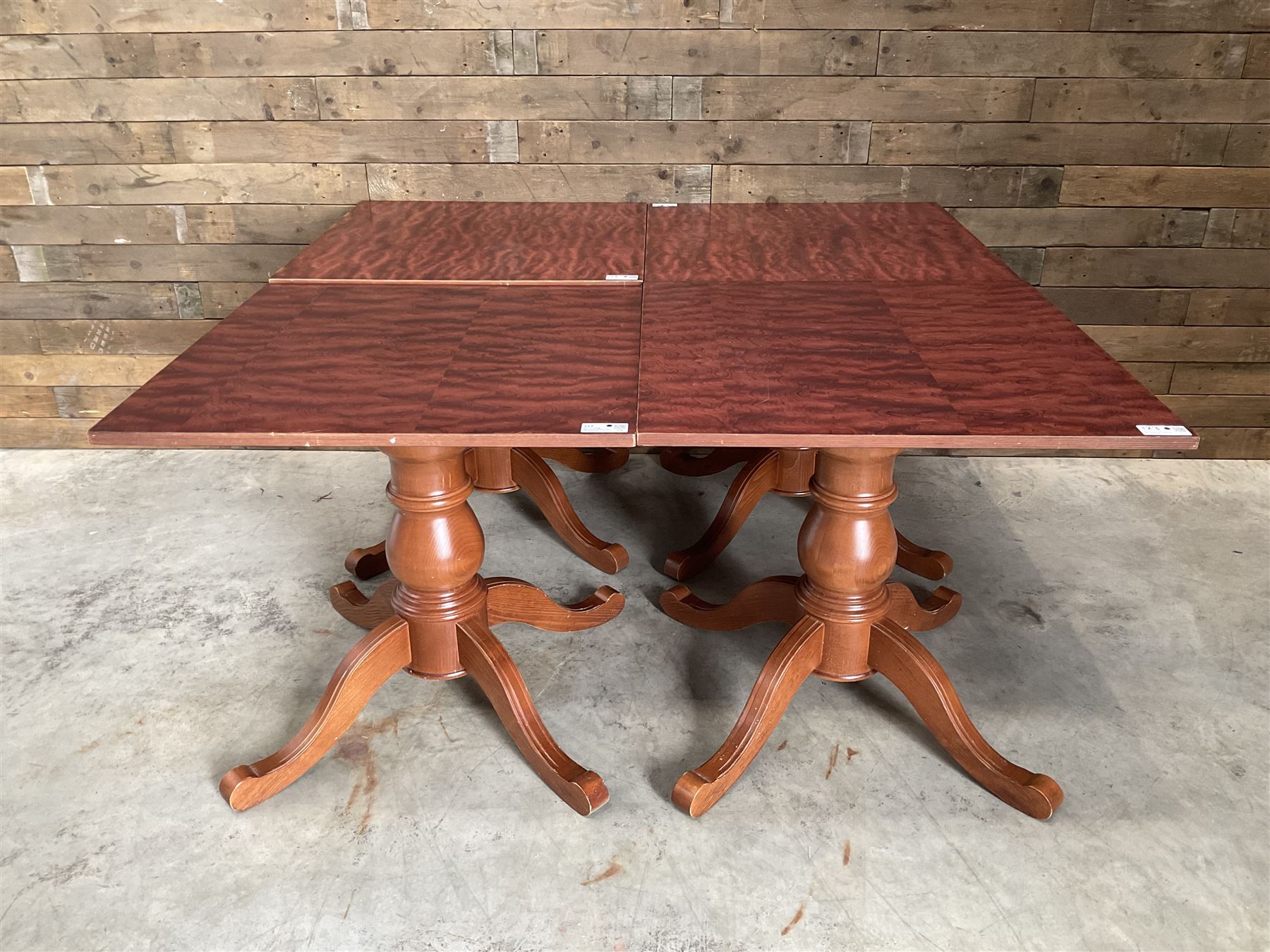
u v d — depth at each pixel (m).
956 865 1.74
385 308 2.00
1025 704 2.13
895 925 1.63
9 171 2.98
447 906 1.67
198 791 1.91
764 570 2.67
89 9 2.78
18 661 2.27
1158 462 3.24
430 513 1.89
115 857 1.76
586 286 2.14
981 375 1.65
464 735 2.06
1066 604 2.48
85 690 2.18
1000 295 2.07
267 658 2.29
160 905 1.67
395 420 1.49
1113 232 2.97
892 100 2.84
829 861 1.75
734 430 1.45
